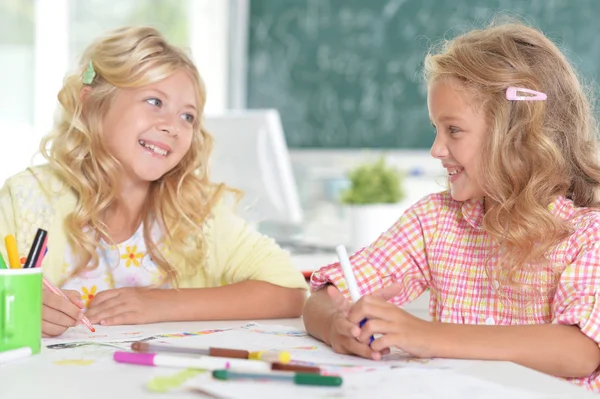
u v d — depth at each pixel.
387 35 4.08
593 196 1.27
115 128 1.53
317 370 0.84
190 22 4.52
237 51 4.35
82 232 1.53
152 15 4.52
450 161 1.23
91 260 1.55
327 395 0.76
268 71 4.32
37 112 4.48
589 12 3.77
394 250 1.36
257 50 4.34
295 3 4.26
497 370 0.89
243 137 2.56
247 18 4.35
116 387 0.80
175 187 1.60
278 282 1.49
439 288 1.34
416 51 4.02
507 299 1.25
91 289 1.55
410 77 4.04
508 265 1.20
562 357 0.97
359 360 0.96
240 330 1.19
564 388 0.80
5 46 4.49
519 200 1.17
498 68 1.19
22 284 0.96
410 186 3.84
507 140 1.19
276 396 0.75
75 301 1.25
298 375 0.81
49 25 4.47
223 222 1.63
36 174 1.56
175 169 1.62
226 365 0.86
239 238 1.61
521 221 1.16
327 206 4.03
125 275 1.57
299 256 2.34
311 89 4.23
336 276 1.31
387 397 0.76
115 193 1.54
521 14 3.84
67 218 1.53
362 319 0.99
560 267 1.14
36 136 4.47
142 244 1.58
